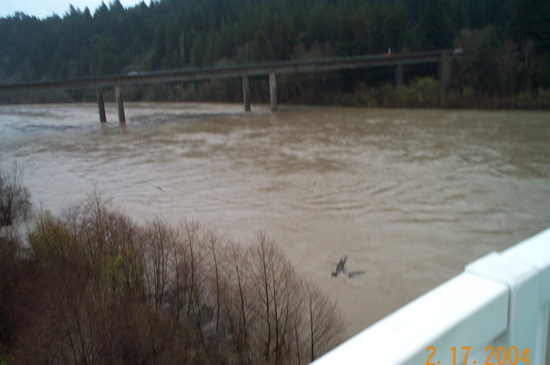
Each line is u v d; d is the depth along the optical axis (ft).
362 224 61.05
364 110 206.08
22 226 65.77
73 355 30.12
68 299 34.32
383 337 4.83
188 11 417.08
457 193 72.95
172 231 53.36
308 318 36.78
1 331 33.12
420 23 257.96
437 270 47.83
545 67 187.93
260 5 404.98
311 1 391.45
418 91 209.36
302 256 51.55
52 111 265.95
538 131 128.77
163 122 186.29
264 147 119.34
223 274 42.24
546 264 5.86
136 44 435.53
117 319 32.89
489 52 206.69
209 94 309.01
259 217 65.16
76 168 103.35
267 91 269.03
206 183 85.15
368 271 47.70
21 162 112.57
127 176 93.61
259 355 33.01
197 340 34.42
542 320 6.27
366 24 268.41
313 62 218.79
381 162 96.43
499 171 85.97
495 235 56.39
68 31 454.40
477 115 170.30
